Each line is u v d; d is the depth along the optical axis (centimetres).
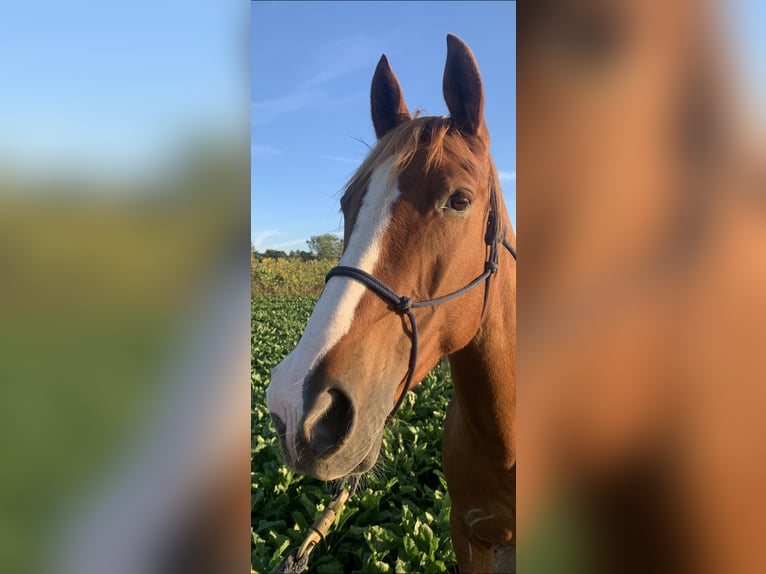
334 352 134
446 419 227
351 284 141
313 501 360
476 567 222
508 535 208
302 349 136
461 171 149
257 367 626
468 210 151
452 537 229
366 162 156
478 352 179
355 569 318
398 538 308
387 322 143
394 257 144
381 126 185
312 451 128
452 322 158
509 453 189
